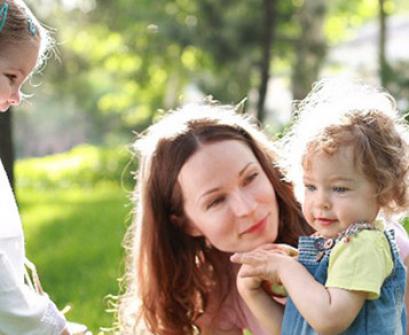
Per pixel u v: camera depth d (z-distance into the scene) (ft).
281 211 11.97
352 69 80.89
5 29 10.91
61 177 70.64
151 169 11.89
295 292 9.63
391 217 10.16
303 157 9.81
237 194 11.20
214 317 12.68
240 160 11.27
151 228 12.10
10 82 11.13
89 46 77.77
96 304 22.89
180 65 72.84
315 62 64.13
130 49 71.20
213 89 66.90
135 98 90.74
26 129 137.39
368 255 9.36
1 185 11.74
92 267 28.45
